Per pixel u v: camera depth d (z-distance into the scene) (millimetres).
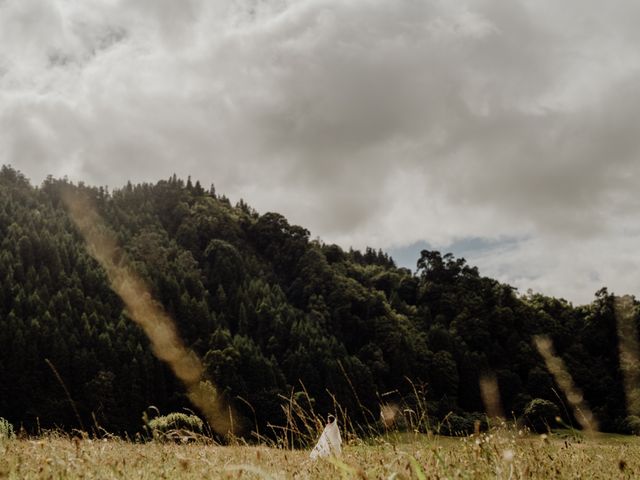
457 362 103438
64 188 154875
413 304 133625
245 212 186125
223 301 118500
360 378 87938
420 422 4152
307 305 125125
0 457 4074
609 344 88000
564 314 107562
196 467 4113
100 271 107188
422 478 2740
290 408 4973
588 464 3789
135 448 5016
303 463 4152
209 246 143375
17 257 102312
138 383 71875
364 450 4223
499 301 113812
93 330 82250
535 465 3412
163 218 162500
